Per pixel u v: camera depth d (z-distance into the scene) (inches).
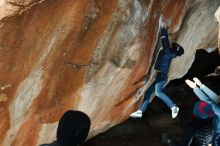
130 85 248.1
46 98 204.7
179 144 195.6
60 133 94.6
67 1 173.9
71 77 206.2
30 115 204.7
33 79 190.2
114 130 314.5
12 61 175.9
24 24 168.7
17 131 205.0
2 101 185.6
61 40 187.0
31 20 169.5
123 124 320.8
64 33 185.3
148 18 220.5
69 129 93.9
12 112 193.5
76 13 181.6
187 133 186.9
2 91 182.2
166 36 225.5
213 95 187.8
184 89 371.9
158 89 237.8
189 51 293.9
